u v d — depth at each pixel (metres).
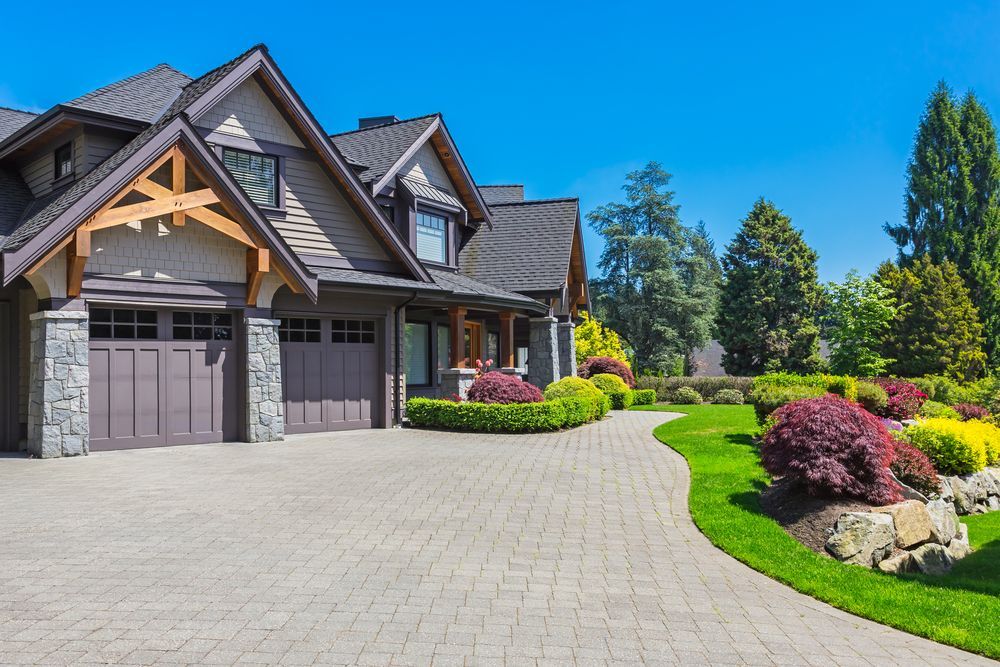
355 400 16.80
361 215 17.34
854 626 5.66
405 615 5.38
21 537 7.16
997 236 43.75
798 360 40.88
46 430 11.95
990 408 20.12
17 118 17.98
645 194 49.94
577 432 17.00
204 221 13.26
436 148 20.88
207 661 4.47
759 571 6.91
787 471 8.99
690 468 11.94
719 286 43.91
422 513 8.49
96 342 12.84
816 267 42.88
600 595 6.02
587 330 34.75
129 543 7.00
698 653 4.93
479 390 16.97
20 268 11.31
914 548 8.50
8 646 4.62
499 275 22.66
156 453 12.66
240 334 14.41
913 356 36.59
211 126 15.16
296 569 6.35
